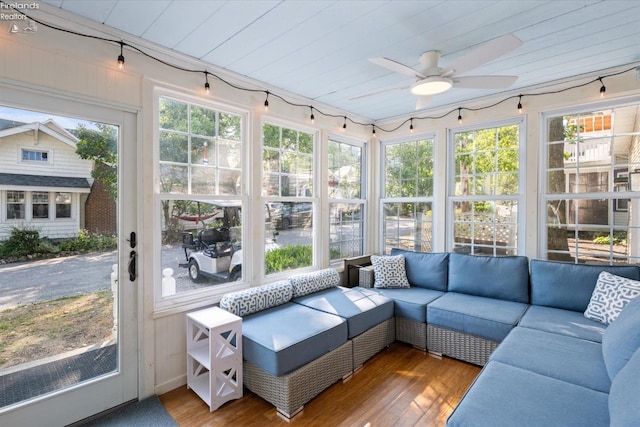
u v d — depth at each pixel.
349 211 4.26
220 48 2.33
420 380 2.48
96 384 2.08
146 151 2.29
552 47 2.35
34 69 1.83
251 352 2.19
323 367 2.28
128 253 2.23
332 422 2.01
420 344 2.98
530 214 3.21
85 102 2.02
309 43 2.26
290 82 3.01
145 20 1.97
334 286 3.43
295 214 3.51
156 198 2.39
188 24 2.02
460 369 2.64
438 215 3.88
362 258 4.11
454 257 3.40
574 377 1.66
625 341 1.57
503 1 1.79
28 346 1.89
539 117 3.16
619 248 2.86
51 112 1.92
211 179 2.74
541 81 3.04
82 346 2.07
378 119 4.35
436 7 1.84
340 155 4.13
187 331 2.37
